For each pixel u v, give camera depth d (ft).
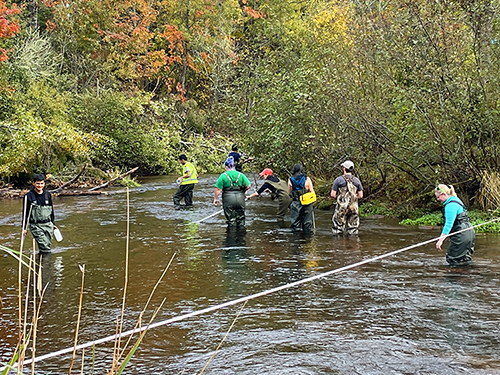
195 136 114.21
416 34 38.22
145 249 29.71
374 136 40.63
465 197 38.01
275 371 13.29
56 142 72.38
